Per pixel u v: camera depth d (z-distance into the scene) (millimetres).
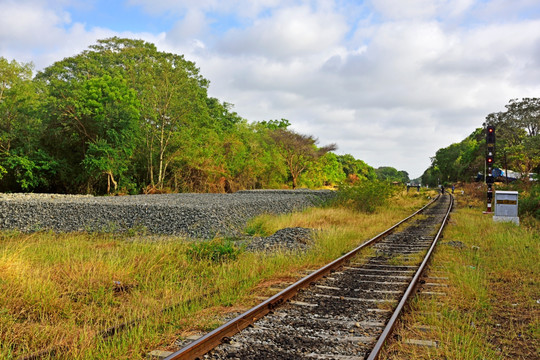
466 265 9125
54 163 35062
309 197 27156
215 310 6086
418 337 4953
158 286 7512
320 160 61938
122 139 36031
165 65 38938
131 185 38406
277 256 9773
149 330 5145
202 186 40875
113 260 8633
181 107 38844
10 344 4609
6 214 17188
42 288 6398
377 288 7387
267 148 53406
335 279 8055
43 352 4426
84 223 16547
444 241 13109
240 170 47938
